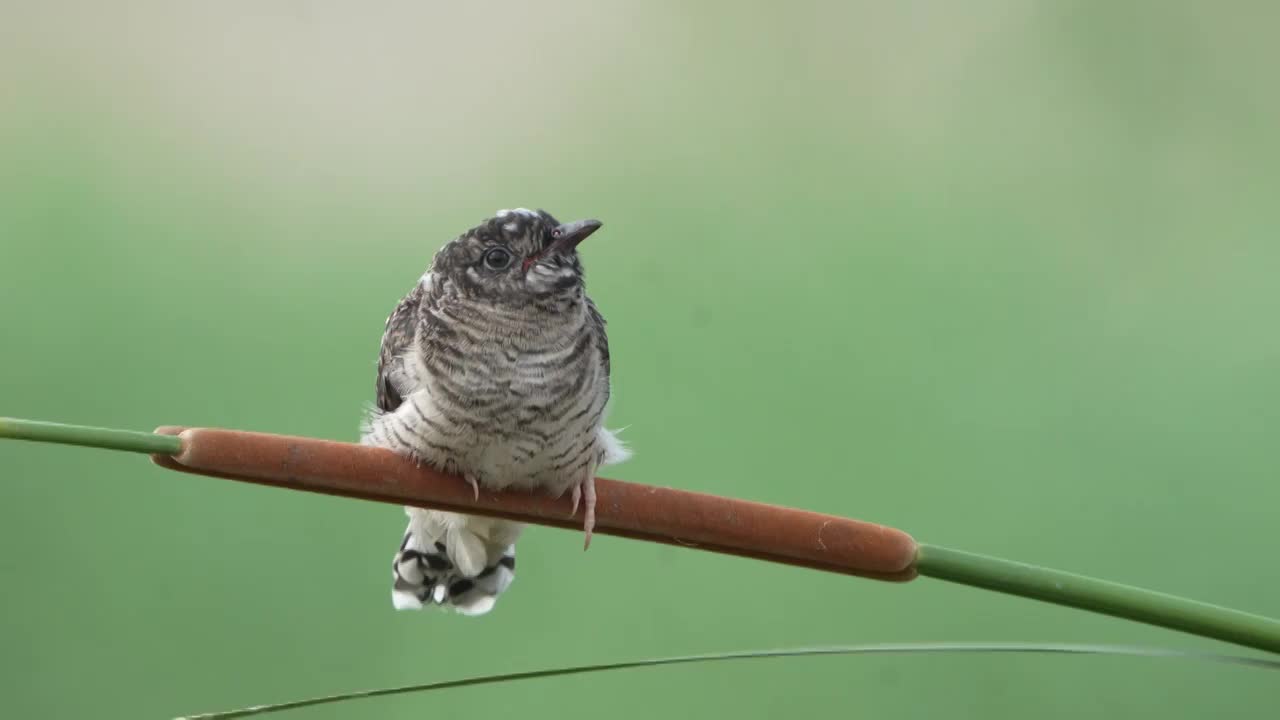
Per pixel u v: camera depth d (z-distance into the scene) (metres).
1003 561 4.77
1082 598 4.76
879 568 4.78
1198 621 4.75
